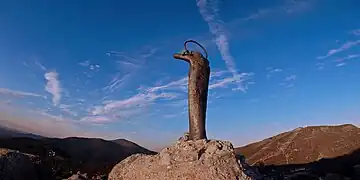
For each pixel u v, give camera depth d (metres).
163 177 9.34
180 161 9.48
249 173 10.05
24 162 14.84
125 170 11.13
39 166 15.93
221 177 8.93
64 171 16.48
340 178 36.66
